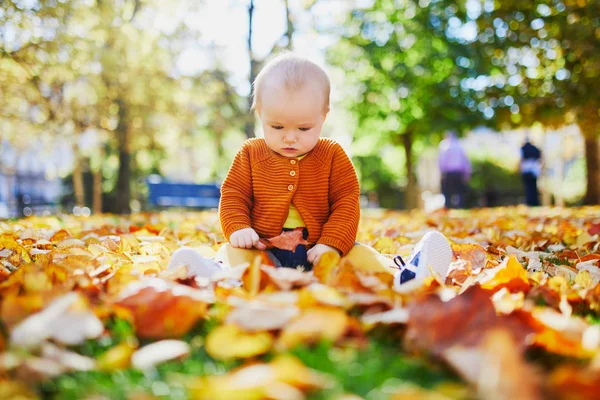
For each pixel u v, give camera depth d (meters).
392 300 1.70
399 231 5.79
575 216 8.24
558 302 1.97
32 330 1.35
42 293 1.71
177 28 15.19
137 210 24.42
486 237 4.94
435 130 16.80
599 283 2.00
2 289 1.88
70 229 5.71
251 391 1.07
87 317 1.45
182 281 1.99
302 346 1.38
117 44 13.84
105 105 14.74
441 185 16.53
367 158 33.84
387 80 20.41
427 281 1.95
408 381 1.23
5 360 1.22
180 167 39.06
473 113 15.60
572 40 12.19
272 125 2.65
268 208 2.73
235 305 1.59
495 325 1.45
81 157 18.59
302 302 1.58
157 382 1.24
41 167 28.58
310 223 2.72
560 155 28.34
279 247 2.53
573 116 13.76
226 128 17.34
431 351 1.33
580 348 1.34
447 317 1.42
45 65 12.63
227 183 2.83
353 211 2.71
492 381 1.06
